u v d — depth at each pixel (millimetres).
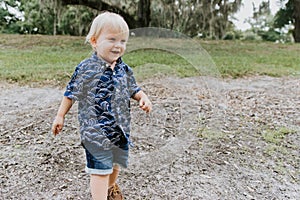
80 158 2758
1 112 3969
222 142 3152
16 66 6547
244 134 3389
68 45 9141
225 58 8234
